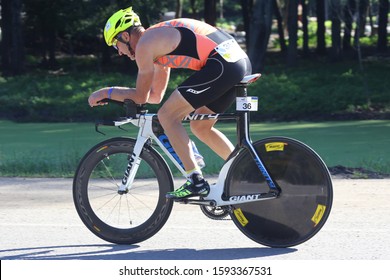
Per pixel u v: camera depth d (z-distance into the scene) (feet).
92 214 51.13
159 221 50.47
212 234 54.03
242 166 49.57
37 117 231.09
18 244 51.47
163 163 50.01
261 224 49.73
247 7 371.76
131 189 53.72
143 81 47.93
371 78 276.82
